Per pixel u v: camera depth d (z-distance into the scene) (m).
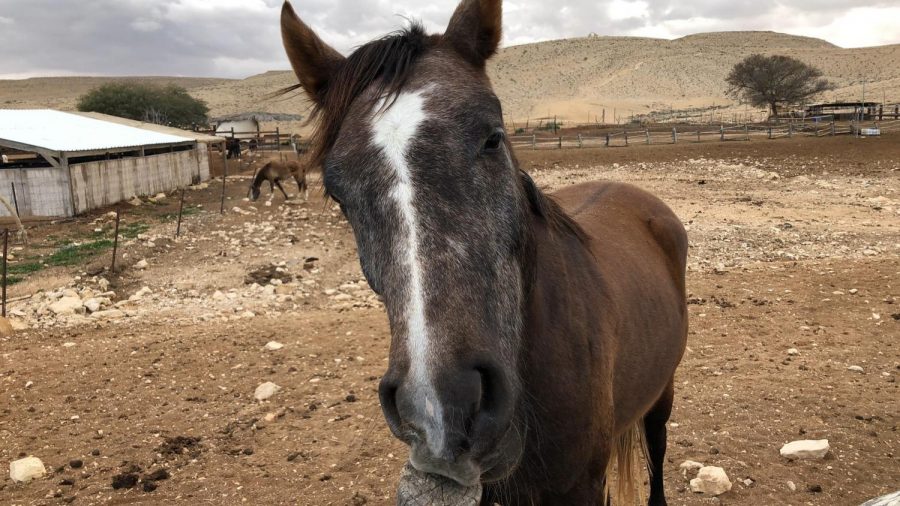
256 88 134.25
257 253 12.68
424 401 1.44
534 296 1.98
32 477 4.33
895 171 22.67
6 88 157.50
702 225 14.18
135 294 10.11
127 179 20.95
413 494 1.62
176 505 3.99
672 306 3.07
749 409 4.90
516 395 1.75
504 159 1.81
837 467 4.03
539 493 2.09
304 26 2.14
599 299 2.35
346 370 6.25
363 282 10.71
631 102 113.38
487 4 2.04
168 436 4.94
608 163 28.53
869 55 133.25
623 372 2.49
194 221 16.89
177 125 59.38
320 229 15.15
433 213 1.60
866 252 11.02
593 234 2.87
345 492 4.06
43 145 17.47
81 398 5.71
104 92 58.41
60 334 8.03
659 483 3.48
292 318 8.46
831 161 25.50
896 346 6.16
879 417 4.67
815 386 5.27
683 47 155.62
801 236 12.71
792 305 7.71
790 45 167.62
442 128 1.68
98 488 4.19
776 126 39.12
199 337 7.50
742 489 3.82
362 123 1.76
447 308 1.52
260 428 5.05
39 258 12.62
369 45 1.96
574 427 2.05
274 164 20.16
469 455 1.50
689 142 34.28
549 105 113.69
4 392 5.88
